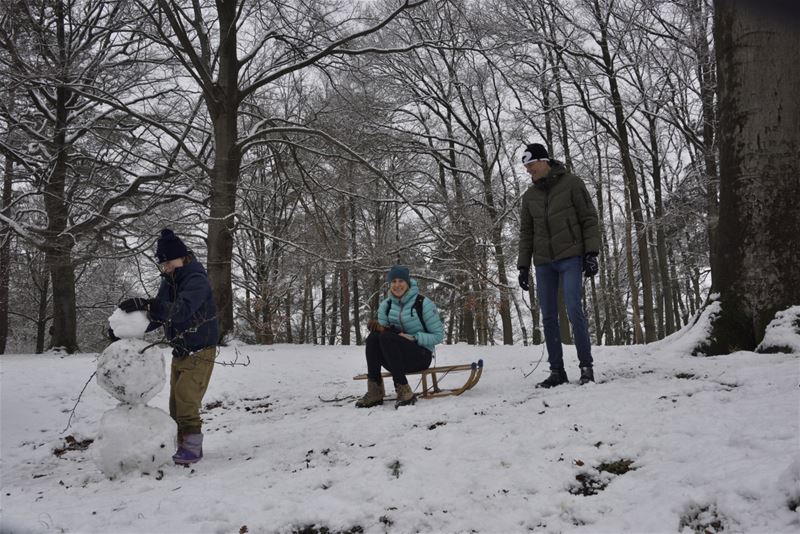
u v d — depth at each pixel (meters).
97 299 28.14
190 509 3.24
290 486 3.50
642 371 6.00
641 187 29.72
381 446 4.16
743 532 2.31
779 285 6.47
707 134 21.28
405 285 5.67
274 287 23.55
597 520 2.67
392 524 2.91
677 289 34.22
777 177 6.57
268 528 2.96
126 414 4.12
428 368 5.71
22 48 15.26
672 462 3.10
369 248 17.94
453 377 7.11
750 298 6.64
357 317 30.44
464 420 4.61
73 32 16.69
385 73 23.55
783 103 6.59
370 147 21.61
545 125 25.30
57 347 17.73
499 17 21.41
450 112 24.86
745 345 6.58
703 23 19.86
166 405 7.71
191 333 4.44
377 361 5.78
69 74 15.74
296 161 17.38
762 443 3.01
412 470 3.52
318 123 18.80
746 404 3.79
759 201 6.64
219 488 3.57
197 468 4.27
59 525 3.14
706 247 28.94
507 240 23.23
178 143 15.18
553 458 3.43
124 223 17.06
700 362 6.02
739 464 2.80
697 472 2.82
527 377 6.54
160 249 4.46
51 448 6.00
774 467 2.63
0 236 18.45
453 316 32.44
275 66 17.31
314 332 34.44
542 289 5.72
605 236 32.28
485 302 21.95
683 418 3.68
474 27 18.05
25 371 9.20
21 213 19.08
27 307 29.95
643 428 3.63
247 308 25.05
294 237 20.12
